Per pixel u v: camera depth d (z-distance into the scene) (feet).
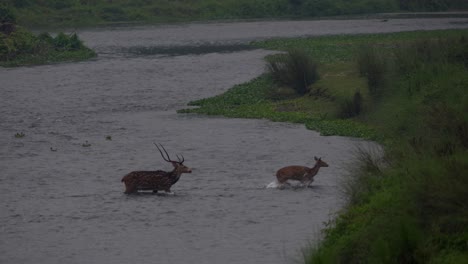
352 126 328.49
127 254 178.40
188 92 458.50
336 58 544.21
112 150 302.04
